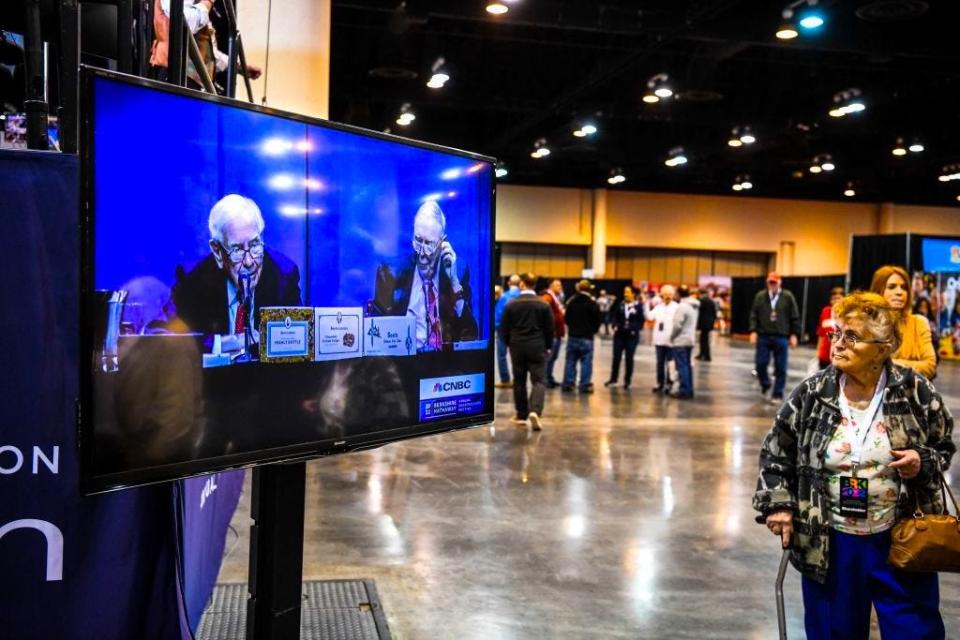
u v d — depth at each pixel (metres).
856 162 27.58
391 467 7.07
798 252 37.34
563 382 13.02
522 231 35.25
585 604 4.08
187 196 2.06
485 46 17.69
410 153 2.65
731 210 36.88
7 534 2.31
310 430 2.38
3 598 2.33
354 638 3.52
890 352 2.59
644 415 10.51
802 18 12.50
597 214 35.44
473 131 25.09
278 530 2.46
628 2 13.59
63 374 2.32
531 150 25.73
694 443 8.58
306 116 2.32
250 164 2.20
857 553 2.63
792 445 2.79
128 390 1.96
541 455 7.77
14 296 2.28
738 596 4.24
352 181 2.47
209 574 3.53
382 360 2.59
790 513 2.72
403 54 16.80
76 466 2.34
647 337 29.45
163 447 2.03
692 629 3.81
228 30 4.70
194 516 3.01
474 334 2.94
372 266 2.54
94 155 1.87
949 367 19.28
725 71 18.73
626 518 5.67
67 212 2.30
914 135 21.88
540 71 18.50
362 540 4.99
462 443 8.27
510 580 4.38
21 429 2.30
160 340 2.02
